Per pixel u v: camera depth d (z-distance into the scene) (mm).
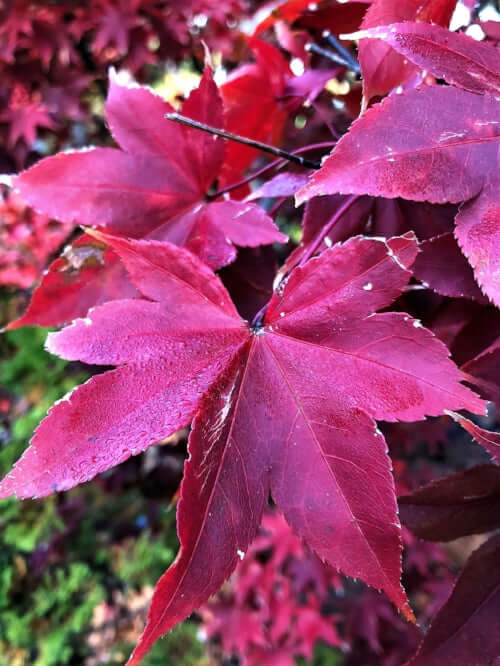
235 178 179
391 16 110
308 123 210
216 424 96
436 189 94
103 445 91
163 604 84
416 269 115
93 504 596
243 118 181
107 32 412
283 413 99
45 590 574
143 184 131
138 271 105
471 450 527
